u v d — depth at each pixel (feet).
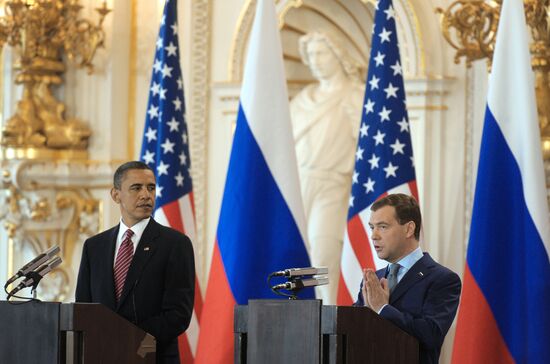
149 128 62.34
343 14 71.36
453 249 66.54
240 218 53.47
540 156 50.49
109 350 37.37
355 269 55.01
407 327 36.78
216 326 53.11
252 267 53.11
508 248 50.37
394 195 39.55
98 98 73.41
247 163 53.88
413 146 67.26
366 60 71.77
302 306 34.99
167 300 41.75
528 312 49.49
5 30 70.59
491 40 60.95
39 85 72.90
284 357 35.24
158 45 62.18
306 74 72.79
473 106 66.23
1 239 73.97
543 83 61.67
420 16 67.26
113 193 43.09
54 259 39.50
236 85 71.67
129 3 73.87
